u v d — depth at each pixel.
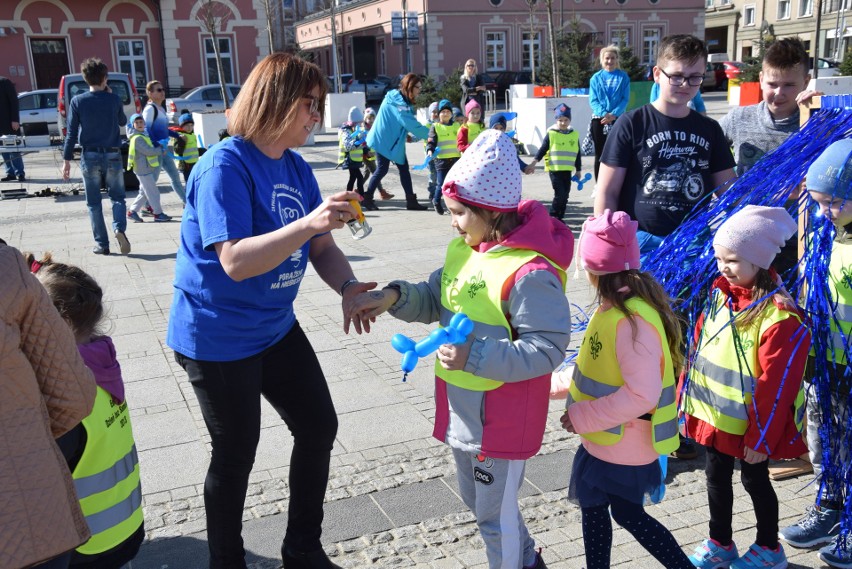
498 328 2.38
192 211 2.55
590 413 2.54
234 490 2.69
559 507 3.36
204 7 28.61
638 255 2.58
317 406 2.80
